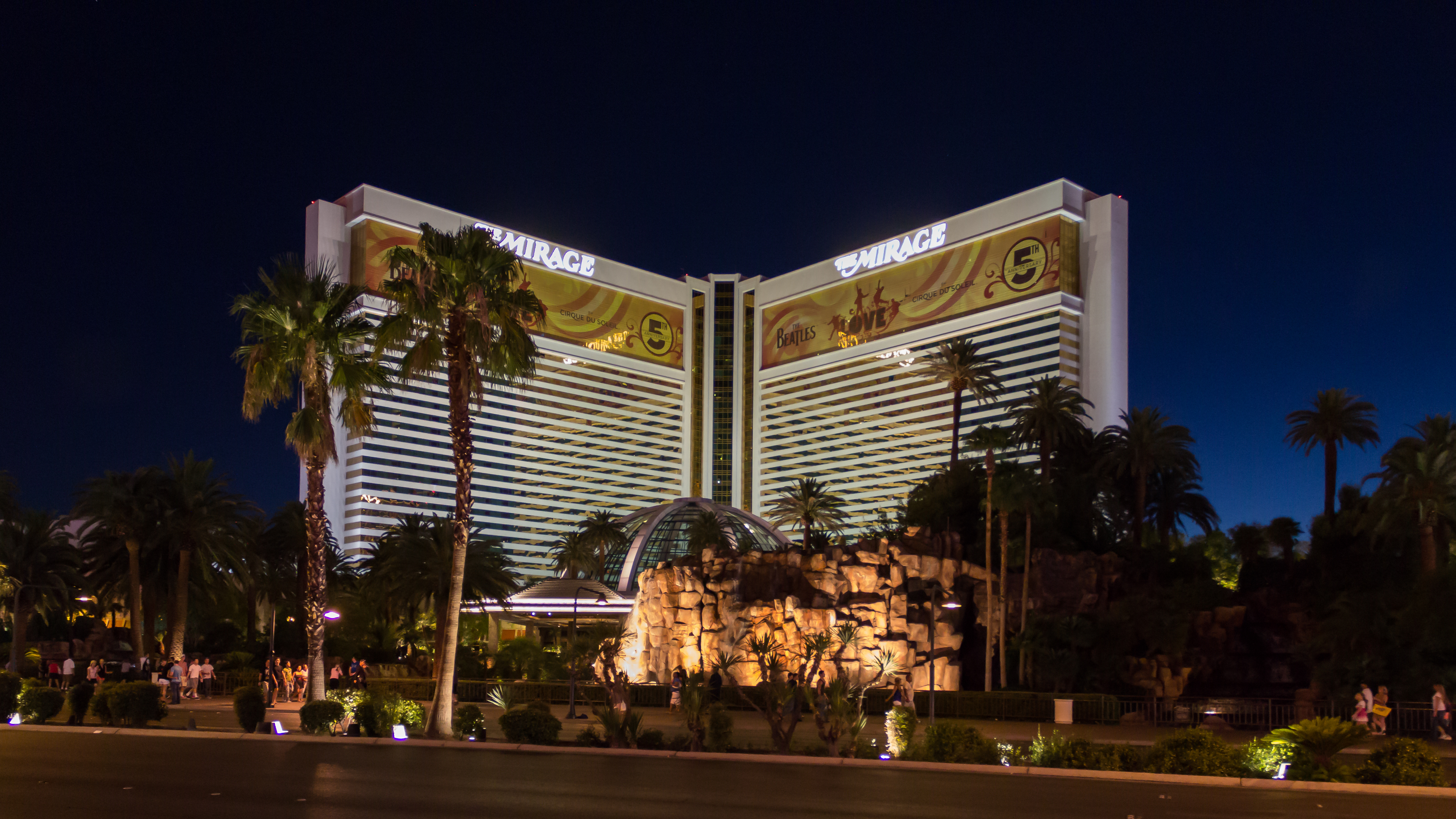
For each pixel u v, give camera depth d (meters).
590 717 37.38
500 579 61.41
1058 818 13.73
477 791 15.59
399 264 27.39
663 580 61.97
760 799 15.06
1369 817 14.22
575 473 189.62
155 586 58.59
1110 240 141.88
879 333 174.50
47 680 47.09
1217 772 18.80
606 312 196.62
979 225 157.88
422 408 171.50
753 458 199.50
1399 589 48.06
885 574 56.22
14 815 13.23
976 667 56.94
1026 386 143.00
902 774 18.72
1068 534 65.00
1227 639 53.69
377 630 72.44
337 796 14.92
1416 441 47.66
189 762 19.27
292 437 30.83
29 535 58.22
